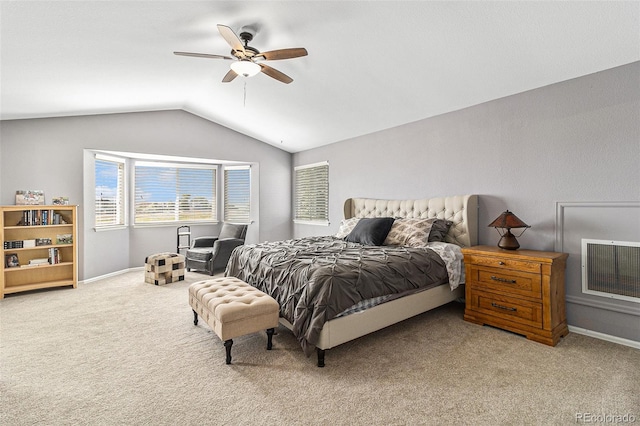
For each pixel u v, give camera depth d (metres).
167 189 5.95
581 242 2.73
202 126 5.58
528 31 2.32
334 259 2.67
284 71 3.52
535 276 2.56
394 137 4.45
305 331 2.19
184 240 6.05
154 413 1.68
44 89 3.38
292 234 6.60
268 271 2.78
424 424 1.60
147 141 5.05
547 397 1.82
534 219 3.03
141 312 3.29
